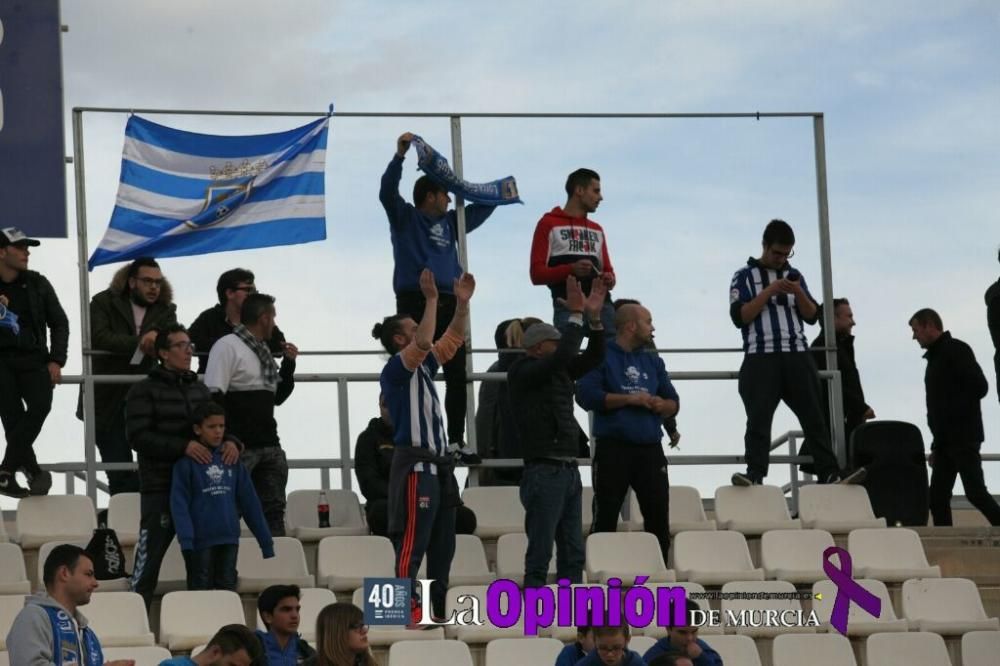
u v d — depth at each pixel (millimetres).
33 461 35688
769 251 39625
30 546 35062
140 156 39531
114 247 39062
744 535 38156
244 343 35312
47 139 38344
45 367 35938
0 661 29938
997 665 33969
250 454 35156
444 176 38375
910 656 33781
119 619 31484
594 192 39000
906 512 39625
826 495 39219
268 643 27266
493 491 38156
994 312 39438
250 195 39812
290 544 34906
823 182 41906
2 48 38344
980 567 38375
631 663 27984
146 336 37312
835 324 42531
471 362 39531
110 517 36000
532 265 38781
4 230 35844
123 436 38469
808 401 39625
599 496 35688
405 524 31344
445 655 30828
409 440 31547
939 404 40125
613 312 38906
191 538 32344
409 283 38000
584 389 35500
